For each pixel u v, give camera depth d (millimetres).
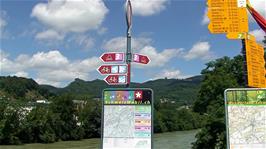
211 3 11250
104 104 11172
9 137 79250
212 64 56219
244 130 10656
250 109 10680
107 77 10969
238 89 10766
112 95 11156
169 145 61625
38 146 74938
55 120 89000
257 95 10648
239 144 10641
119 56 10891
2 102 81500
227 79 49781
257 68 11492
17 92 160000
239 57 53031
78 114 97250
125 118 11070
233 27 11203
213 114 36219
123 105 11094
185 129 132500
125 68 10898
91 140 92250
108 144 11070
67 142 86000
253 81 11242
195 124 137250
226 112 10781
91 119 100000
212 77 51250
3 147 73000
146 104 11008
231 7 11250
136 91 11039
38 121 85125
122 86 11219
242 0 11234
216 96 48406
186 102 170125
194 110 54594
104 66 10977
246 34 11188
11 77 167250
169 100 165750
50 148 69062
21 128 81812
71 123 93562
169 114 126500
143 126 10992
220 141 32844
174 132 119062
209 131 35781
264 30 11773
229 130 10719
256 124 10609
